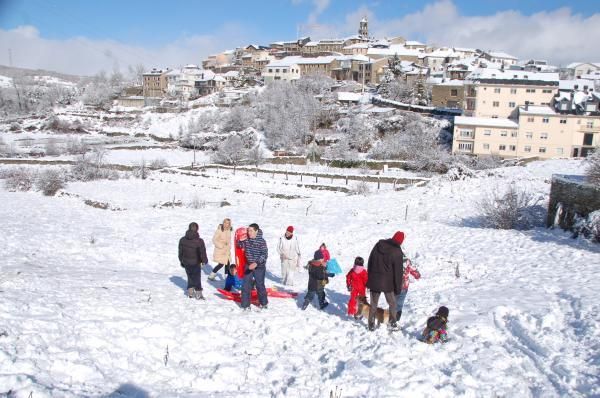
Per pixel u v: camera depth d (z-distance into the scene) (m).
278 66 133.75
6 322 7.61
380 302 12.45
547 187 34.50
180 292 11.80
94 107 124.69
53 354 6.93
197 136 85.06
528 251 17.47
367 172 58.50
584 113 65.75
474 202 32.41
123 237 20.36
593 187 19.45
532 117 66.81
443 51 135.00
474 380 7.28
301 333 9.34
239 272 11.52
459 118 70.50
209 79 134.75
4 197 36.38
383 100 90.94
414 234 22.36
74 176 48.34
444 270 15.88
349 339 9.10
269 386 7.07
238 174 55.09
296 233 23.34
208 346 8.38
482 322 9.66
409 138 68.69
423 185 43.44
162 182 47.09
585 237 18.45
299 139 78.69
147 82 145.38
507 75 76.12
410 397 6.78
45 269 13.06
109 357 7.29
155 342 8.14
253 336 9.02
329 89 109.81
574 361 7.74
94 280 12.03
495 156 61.66
